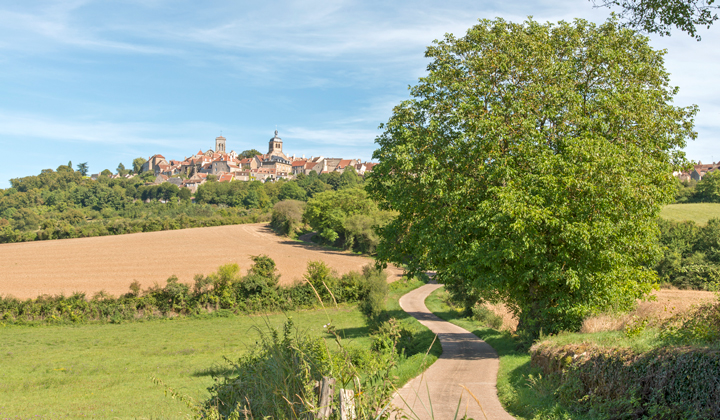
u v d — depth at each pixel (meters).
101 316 46.38
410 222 23.03
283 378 5.32
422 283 74.25
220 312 48.06
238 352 30.50
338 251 90.94
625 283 18.22
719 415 5.93
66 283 57.03
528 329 19.73
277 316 46.19
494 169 17.92
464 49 22.09
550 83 19.77
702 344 7.57
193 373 23.53
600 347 9.02
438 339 25.98
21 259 74.50
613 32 21.02
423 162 20.41
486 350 21.44
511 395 10.53
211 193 187.62
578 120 18.34
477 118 19.62
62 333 40.78
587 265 16.75
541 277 16.61
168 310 48.06
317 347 5.98
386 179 22.78
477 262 17.80
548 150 17.88
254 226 123.44
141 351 32.00
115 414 14.05
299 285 51.50
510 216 16.28
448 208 19.23
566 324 17.52
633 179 16.73
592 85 20.48
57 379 22.78
